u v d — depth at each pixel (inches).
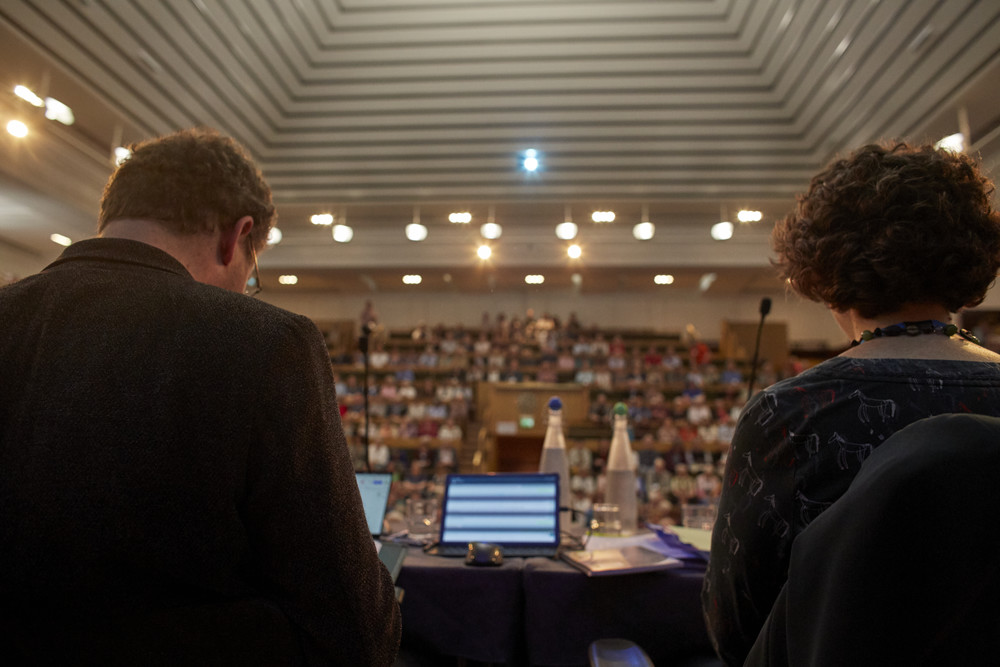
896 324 26.0
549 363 345.4
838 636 16.1
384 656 23.6
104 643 20.1
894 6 157.5
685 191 248.5
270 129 243.0
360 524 24.1
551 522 62.9
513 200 258.1
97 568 20.0
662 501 245.4
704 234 277.0
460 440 305.9
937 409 22.9
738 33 211.3
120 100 189.0
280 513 21.6
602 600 52.2
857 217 25.8
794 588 18.2
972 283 25.3
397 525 75.1
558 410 72.9
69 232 274.1
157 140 28.1
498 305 410.3
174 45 184.4
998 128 173.2
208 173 27.0
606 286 366.3
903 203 25.0
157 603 20.8
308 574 21.8
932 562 15.4
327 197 262.5
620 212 268.7
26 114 188.2
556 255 281.9
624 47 218.5
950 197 25.2
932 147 27.2
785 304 411.5
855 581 16.0
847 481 23.1
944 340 25.3
